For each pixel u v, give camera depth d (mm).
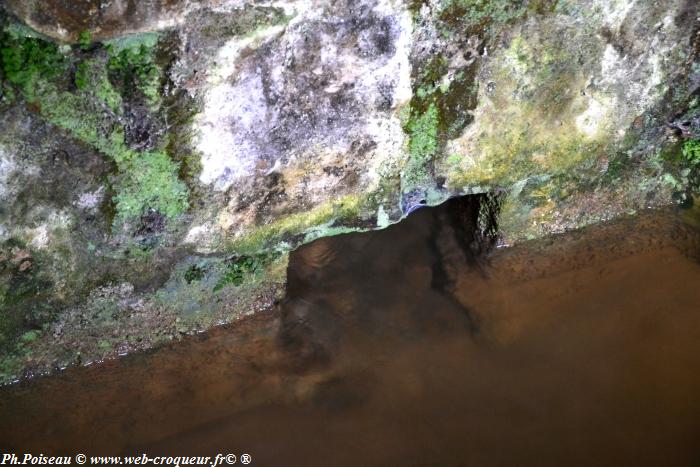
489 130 3160
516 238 3674
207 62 2535
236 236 3078
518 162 3324
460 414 3275
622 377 3387
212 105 2645
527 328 3572
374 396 3326
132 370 3268
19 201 2668
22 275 2869
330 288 3670
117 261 2996
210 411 3252
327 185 3064
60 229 2812
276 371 3373
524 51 2975
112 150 2637
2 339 3002
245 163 2844
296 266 3719
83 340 3158
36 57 2369
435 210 3908
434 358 3469
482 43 2895
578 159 3434
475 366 3445
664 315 3600
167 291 3191
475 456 3137
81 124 2545
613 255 3748
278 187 2984
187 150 2719
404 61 2818
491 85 3027
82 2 2289
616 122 3375
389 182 3172
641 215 3781
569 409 3285
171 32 2439
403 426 3234
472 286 3670
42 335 3068
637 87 3289
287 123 2803
